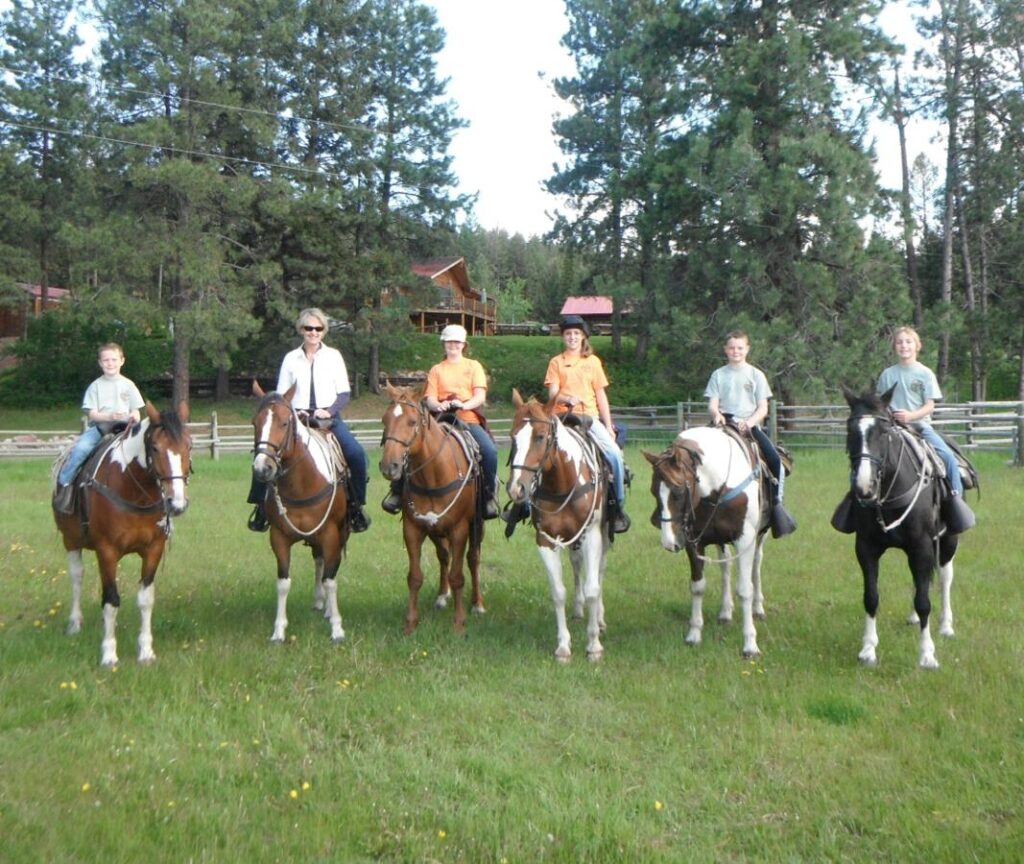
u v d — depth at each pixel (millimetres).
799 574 10125
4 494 16094
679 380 25422
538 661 7188
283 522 7539
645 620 8484
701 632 7914
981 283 33656
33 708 5934
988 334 29594
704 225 24031
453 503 7840
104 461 6973
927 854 4277
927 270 36562
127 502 6828
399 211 35344
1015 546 10867
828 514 13344
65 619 8320
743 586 7387
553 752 5551
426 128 34500
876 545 7016
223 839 4426
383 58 33969
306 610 8703
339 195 30938
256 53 31016
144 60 28453
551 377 8445
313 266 32969
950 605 8469
